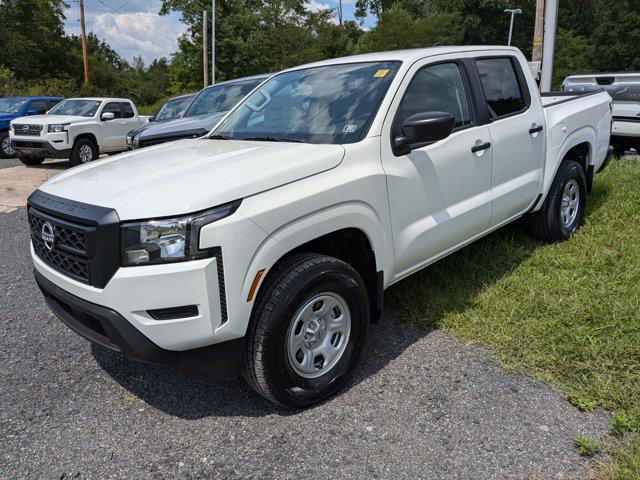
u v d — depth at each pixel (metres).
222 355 2.53
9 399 2.99
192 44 36.41
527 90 4.42
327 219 2.75
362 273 3.19
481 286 4.08
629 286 3.84
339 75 3.64
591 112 5.21
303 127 3.38
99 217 2.40
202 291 2.36
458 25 45.38
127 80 51.66
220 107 9.07
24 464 2.47
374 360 3.26
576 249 4.64
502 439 2.51
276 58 43.31
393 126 3.19
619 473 2.22
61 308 2.97
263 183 2.55
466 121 3.78
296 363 2.74
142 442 2.61
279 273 2.65
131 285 2.34
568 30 54.19
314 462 2.42
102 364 3.36
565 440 2.48
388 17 41.34
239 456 2.48
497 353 3.22
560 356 3.11
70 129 12.42
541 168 4.52
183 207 2.34
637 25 49.19
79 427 2.73
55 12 39.44
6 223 7.03
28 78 36.91
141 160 3.12
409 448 2.48
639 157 10.46
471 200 3.77
